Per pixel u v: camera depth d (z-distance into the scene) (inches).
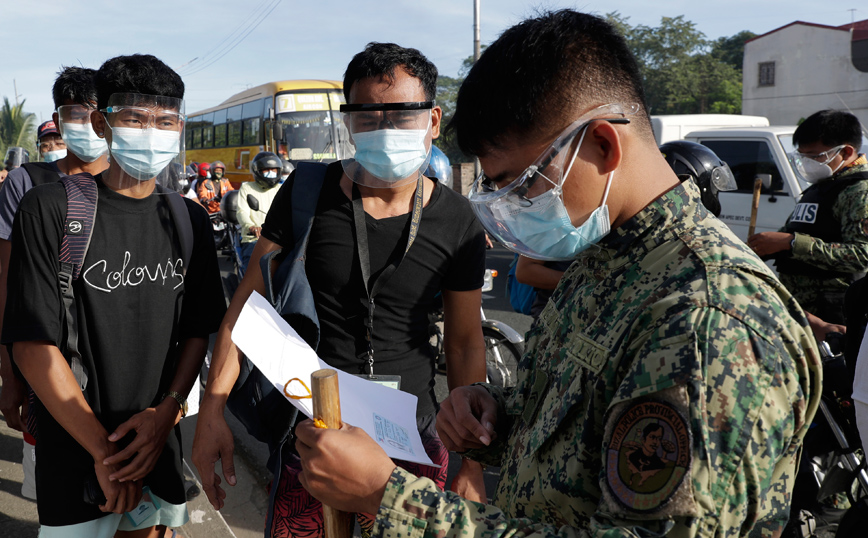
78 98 90.4
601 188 37.0
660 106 1467.8
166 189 73.5
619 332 35.1
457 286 76.7
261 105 505.7
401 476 35.9
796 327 32.9
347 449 36.9
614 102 37.3
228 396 71.3
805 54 984.9
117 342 67.7
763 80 1047.6
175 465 74.1
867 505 59.1
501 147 39.2
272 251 72.4
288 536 69.2
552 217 38.6
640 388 31.7
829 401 80.0
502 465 45.5
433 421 76.5
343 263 71.4
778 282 33.9
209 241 75.7
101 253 66.3
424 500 34.7
